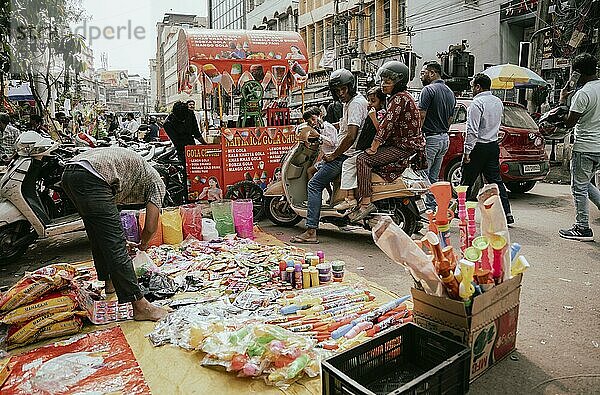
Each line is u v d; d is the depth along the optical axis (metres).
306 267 3.76
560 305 3.35
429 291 2.54
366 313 3.11
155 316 3.14
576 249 4.69
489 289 2.46
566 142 10.54
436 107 5.54
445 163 7.57
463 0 17.28
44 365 2.55
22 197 4.61
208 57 5.98
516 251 2.76
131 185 3.39
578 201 4.99
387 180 4.78
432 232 2.66
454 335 2.42
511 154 7.11
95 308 3.25
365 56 20.36
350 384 1.94
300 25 27.12
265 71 6.38
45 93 15.14
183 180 6.70
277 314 3.11
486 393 2.33
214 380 2.41
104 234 3.09
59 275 3.02
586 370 2.53
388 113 4.66
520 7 15.47
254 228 5.76
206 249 4.71
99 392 2.32
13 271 4.55
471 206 2.81
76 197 3.10
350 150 5.14
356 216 4.91
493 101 5.37
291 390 2.31
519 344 2.81
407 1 19.27
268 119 6.88
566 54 11.85
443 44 18.16
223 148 6.12
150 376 2.46
